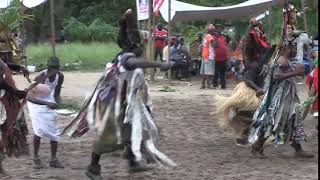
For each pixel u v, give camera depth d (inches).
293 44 352.8
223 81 785.6
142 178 305.4
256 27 383.9
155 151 282.8
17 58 493.7
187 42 1178.6
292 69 344.5
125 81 285.7
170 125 481.1
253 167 330.0
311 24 969.5
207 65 778.8
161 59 971.9
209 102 626.8
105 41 1582.2
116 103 282.4
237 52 906.7
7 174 315.6
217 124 485.4
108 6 1796.3
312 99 389.4
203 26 1424.7
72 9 1806.1
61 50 1264.8
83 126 299.6
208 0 1635.1
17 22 534.0
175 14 995.3
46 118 326.3
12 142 316.8
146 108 296.4
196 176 308.5
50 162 331.9
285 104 344.5
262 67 362.6
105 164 340.2
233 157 359.3
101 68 1171.9
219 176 308.0
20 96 314.7
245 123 372.2
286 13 376.8
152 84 823.7
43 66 1084.5
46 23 1055.6
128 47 301.3
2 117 310.8
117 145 285.7
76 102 578.9
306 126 468.4
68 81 861.2
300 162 343.9
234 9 985.5
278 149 385.1
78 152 374.3
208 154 368.5
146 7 824.9
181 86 810.8
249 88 364.8
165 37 972.6
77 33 1571.1
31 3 827.4
